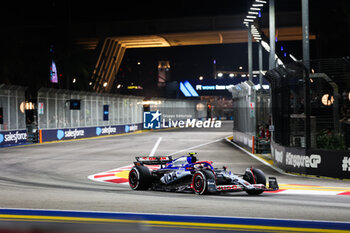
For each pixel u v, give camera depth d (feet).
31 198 35.17
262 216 26.63
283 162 60.70
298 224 24.26
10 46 203.82
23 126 121.19
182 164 40.63
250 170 38.88
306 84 54.95
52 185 46.88
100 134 162.91
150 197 36.06
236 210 28.84
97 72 249.75
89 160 75.82
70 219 25.75
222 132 184.75
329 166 52.13
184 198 35.27
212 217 26.30
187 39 261.44
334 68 54.54
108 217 26.32
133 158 79.25
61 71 223.51
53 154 87.40
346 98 58.65
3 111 113.70
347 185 45.96
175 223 24.53
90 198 35.27
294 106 63.05
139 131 202.39
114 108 180.75
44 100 131.34
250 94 93.97
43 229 23.16
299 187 44.37
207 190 35.88
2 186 45.21
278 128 65.31
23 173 59.11
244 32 242.17
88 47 271.69
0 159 77.97
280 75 62.03
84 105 156.25
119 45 275.59
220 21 239.71
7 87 113.70
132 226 23.77
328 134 59.82
